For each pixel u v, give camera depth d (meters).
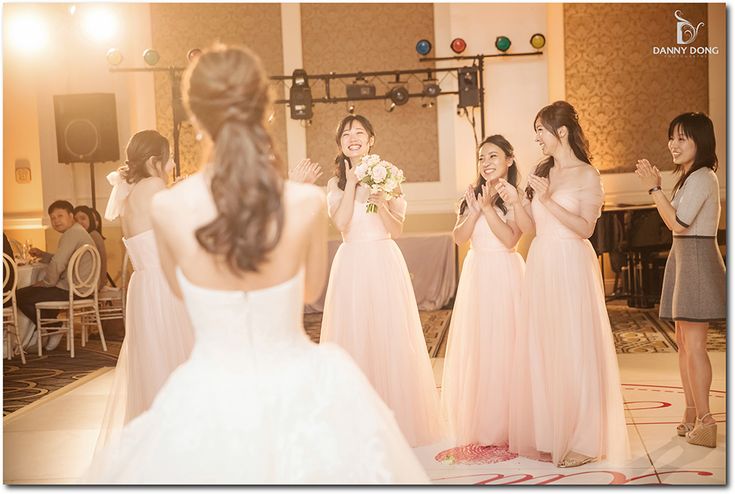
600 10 9.92
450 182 10.24
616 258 8.95
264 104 2.04
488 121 9.72
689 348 4.02
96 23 10.15
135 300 3.66
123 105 10.16
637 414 4.64
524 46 9.68
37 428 4.79
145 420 2.16
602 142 10.00
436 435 4.24
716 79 9.83
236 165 1.98
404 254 9.26
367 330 4.15
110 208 3.72
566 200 3.80
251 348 2.11
